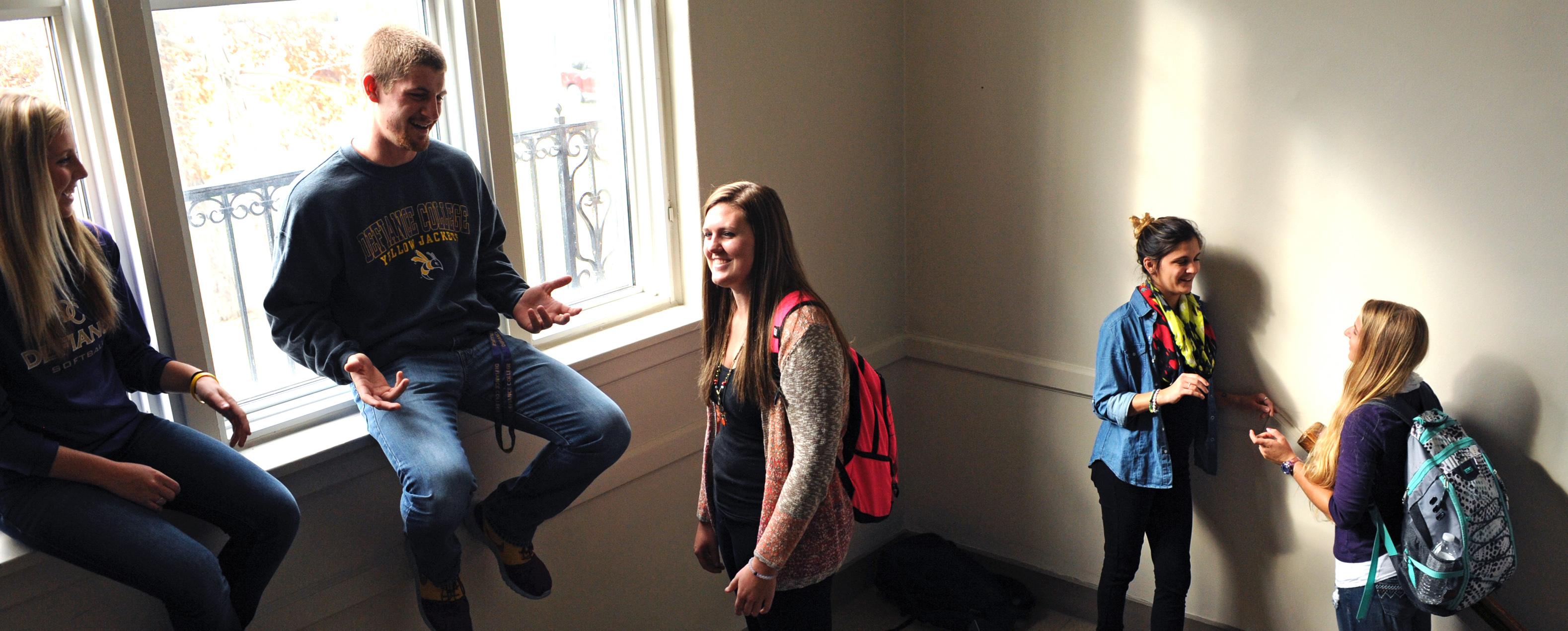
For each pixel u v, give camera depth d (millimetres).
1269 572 2990
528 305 2172
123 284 1817
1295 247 2697
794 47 2904
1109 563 2908
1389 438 2252
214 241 2031
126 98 1776
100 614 1846
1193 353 2725
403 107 1832
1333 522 2678
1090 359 3127
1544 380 2447
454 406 2086
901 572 3404
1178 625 2861
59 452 1628
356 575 2193
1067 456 3271
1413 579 2248
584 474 2145
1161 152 2840
